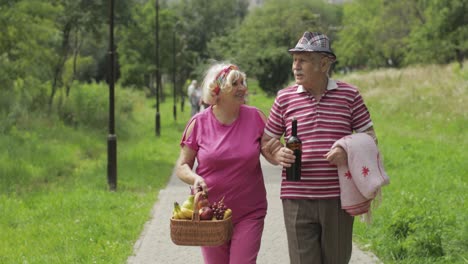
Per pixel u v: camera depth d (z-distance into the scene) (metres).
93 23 25.41
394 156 15.31
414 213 7.50
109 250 7.62
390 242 7.11
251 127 4.91
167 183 13.69
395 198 9.97
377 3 67.00
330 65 4.65
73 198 11.26
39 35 21.56
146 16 64.31
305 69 4.58
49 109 23.08
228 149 4.83
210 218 4.55
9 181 12.87
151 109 47.50
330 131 4.58
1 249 7.88
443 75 30.52
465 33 38.81
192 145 4.97
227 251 5.04
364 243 7.67
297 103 4.67
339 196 4.59
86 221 9.35
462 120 21.20
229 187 4.85
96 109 23.77
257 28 66.19
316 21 65.88
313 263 4.66
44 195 11.67
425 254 6.82
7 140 16.06
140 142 22.45
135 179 13.77
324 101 4.62
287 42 62.31
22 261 7.26
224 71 4.82
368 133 4.68
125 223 9.17
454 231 7.24
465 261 6.46
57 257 7.35
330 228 4.63
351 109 4.64
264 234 8.27
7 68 21.39
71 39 30.89
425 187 11.26
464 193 10.52
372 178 4.44
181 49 68.44
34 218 9.77
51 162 15.37
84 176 14.16
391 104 26.62
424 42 41.84
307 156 4.59
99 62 69.69
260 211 4.93
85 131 22.08
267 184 12.74
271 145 4.77
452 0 38.59
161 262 7.07
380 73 35.69
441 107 23.94
